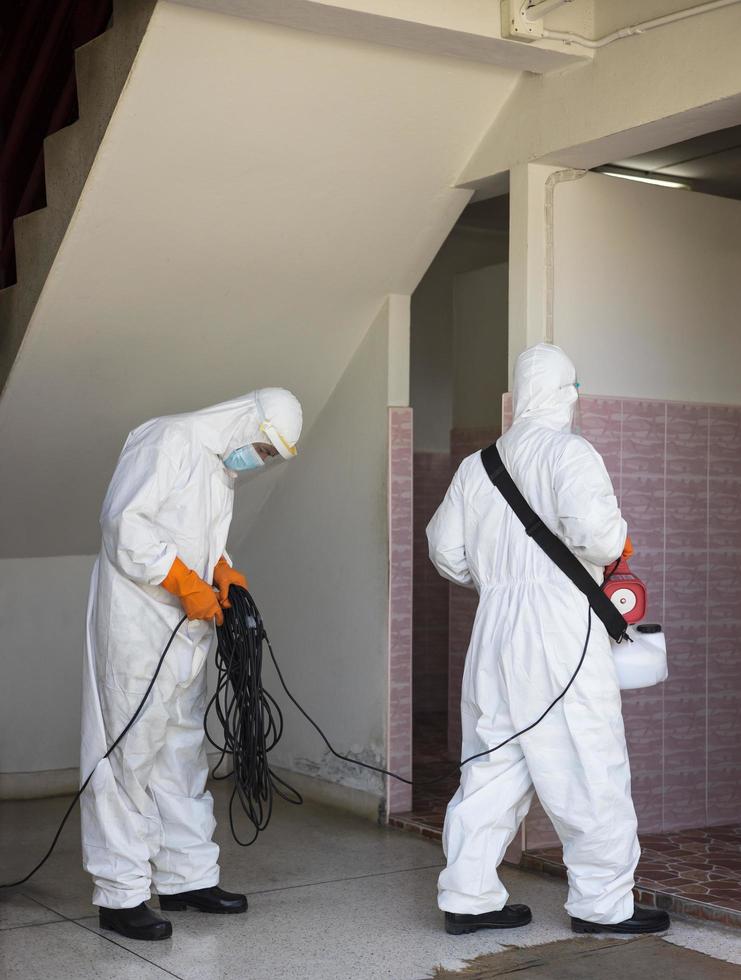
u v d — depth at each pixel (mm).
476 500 3623
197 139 4000
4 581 5238
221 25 3721
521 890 3973
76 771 5387
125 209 4094
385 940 3492
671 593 4617
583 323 4371
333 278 4758
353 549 5113
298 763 5391
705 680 4711
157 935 3488
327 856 4414
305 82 3992
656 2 3811
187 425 3600
